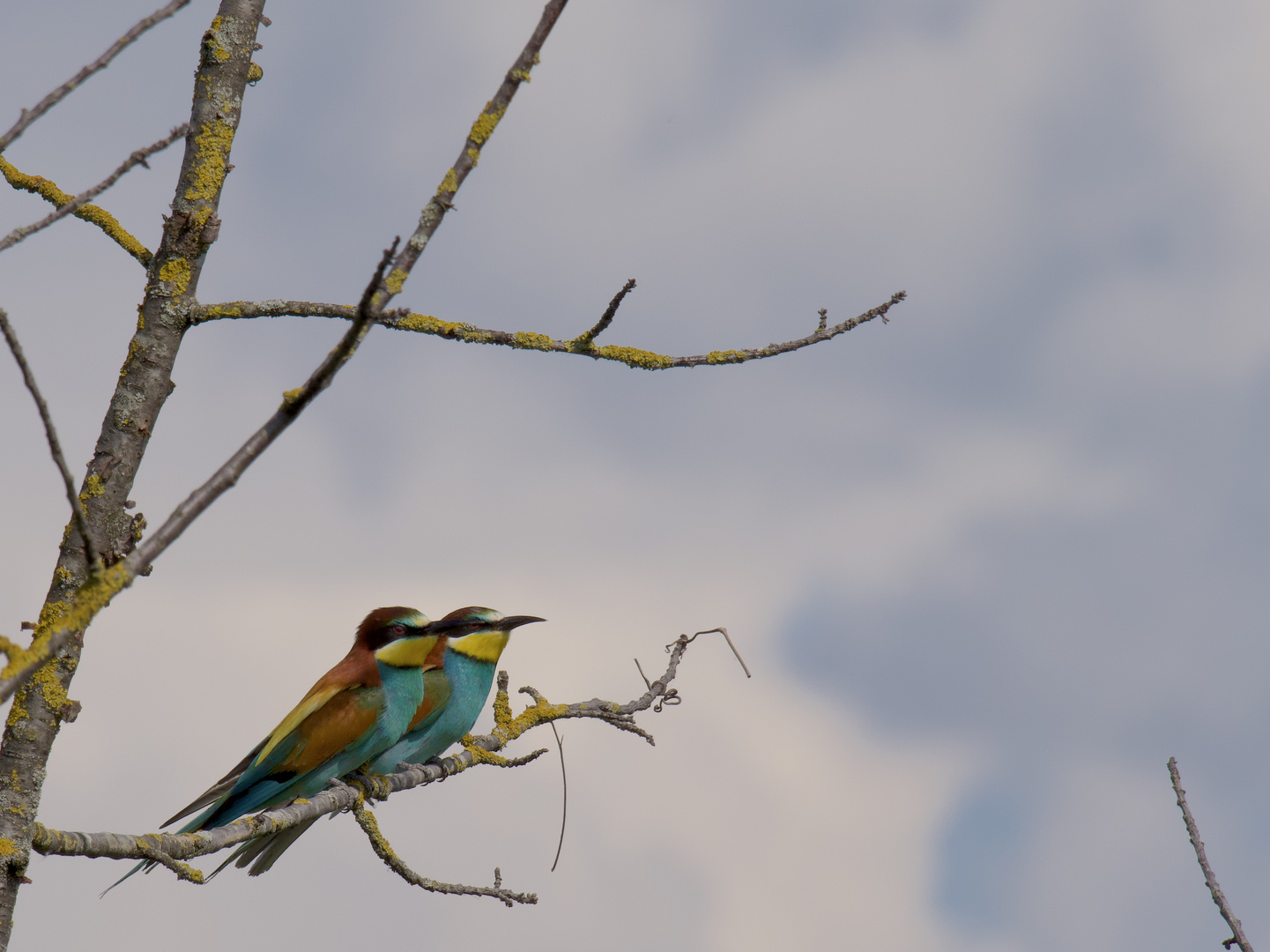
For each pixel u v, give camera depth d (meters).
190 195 8.05
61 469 4.45
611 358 9.15
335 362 5.12
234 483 5.05
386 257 4.92
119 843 6.91
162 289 7.91
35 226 5.04
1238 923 7.34
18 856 6.66
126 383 7.76
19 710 7.00
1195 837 7.64
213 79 8.25
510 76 6.13
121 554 7.38
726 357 9.33
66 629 4.63
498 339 8.84
